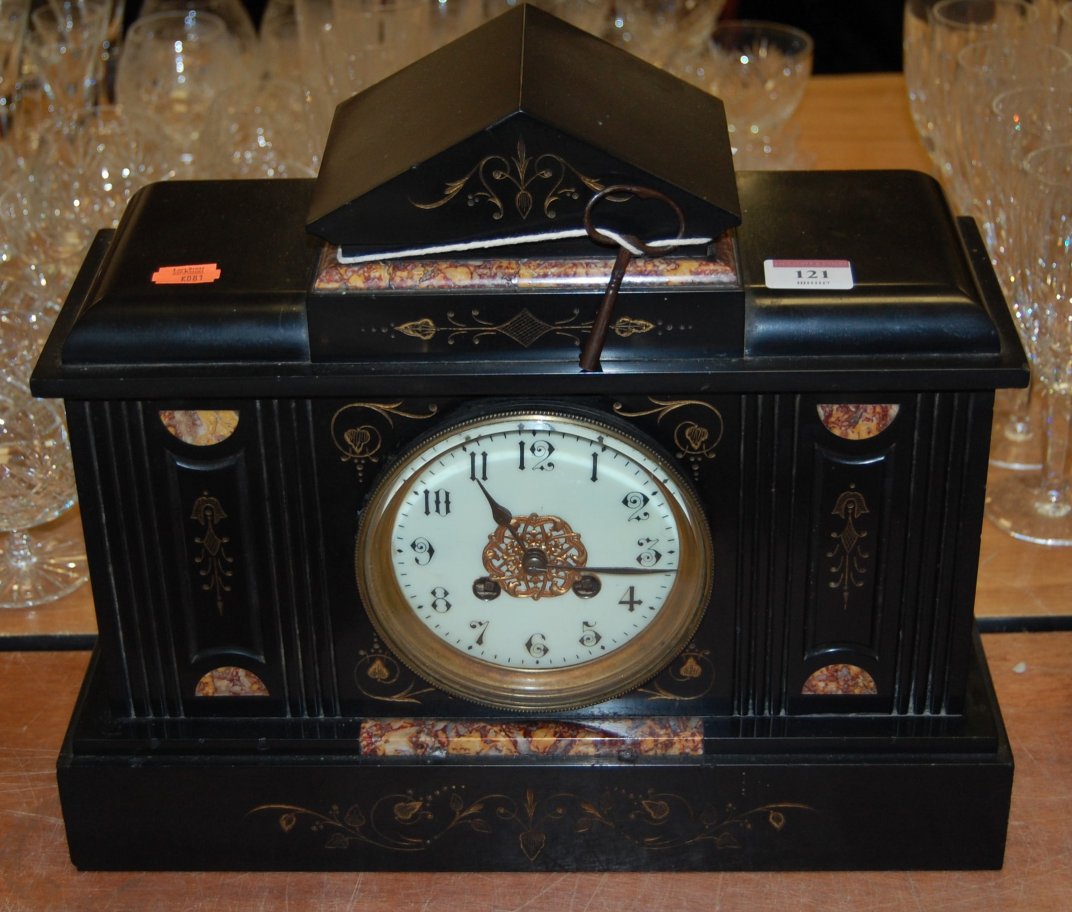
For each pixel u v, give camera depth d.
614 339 0.94
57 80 1.62
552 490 0.99
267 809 1.07
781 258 0.97
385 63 1.51
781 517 0.99
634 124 0.94
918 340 0.94
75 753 1.06
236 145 1.51
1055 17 1.60
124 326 0.95
